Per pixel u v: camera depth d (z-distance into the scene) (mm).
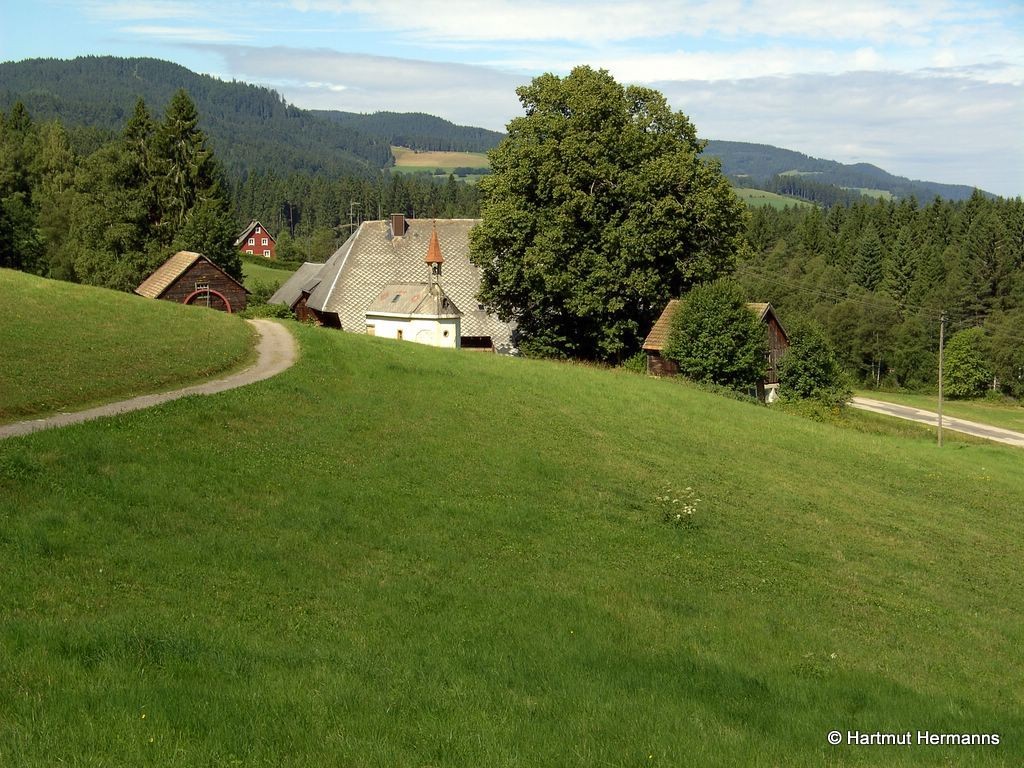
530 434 33531
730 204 67500
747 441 41406
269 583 16750
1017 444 81375
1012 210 156125
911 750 13234
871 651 18906
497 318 75062
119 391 29094
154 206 100062
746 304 65250
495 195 66500
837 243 164500
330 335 46625
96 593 14609
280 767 9641
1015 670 19594
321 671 12680
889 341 127375
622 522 25703
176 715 10344
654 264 66250
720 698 14344
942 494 39438
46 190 128125
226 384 32219
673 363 65688
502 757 10648
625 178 62594
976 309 132125
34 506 17828
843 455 43250
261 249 197375
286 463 24328
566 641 16141
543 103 65500
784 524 29344
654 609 19062
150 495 19844
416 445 28859
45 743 9297
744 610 20156
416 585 18141
